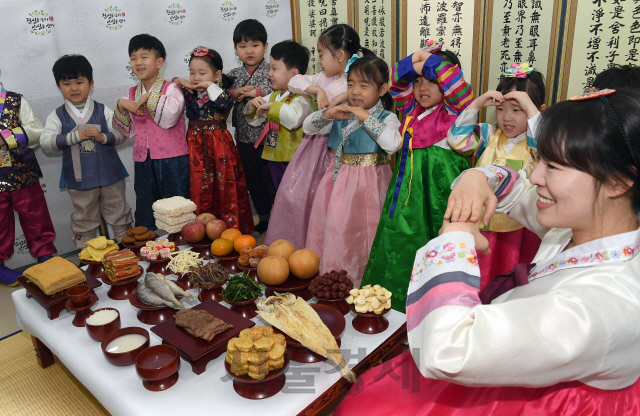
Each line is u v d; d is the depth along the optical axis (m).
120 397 1.27
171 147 2.98
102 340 1.49
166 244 2.03
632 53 1.97
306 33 3.41
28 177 2.70
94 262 1.97
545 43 2.21
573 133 0.68
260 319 1.58
